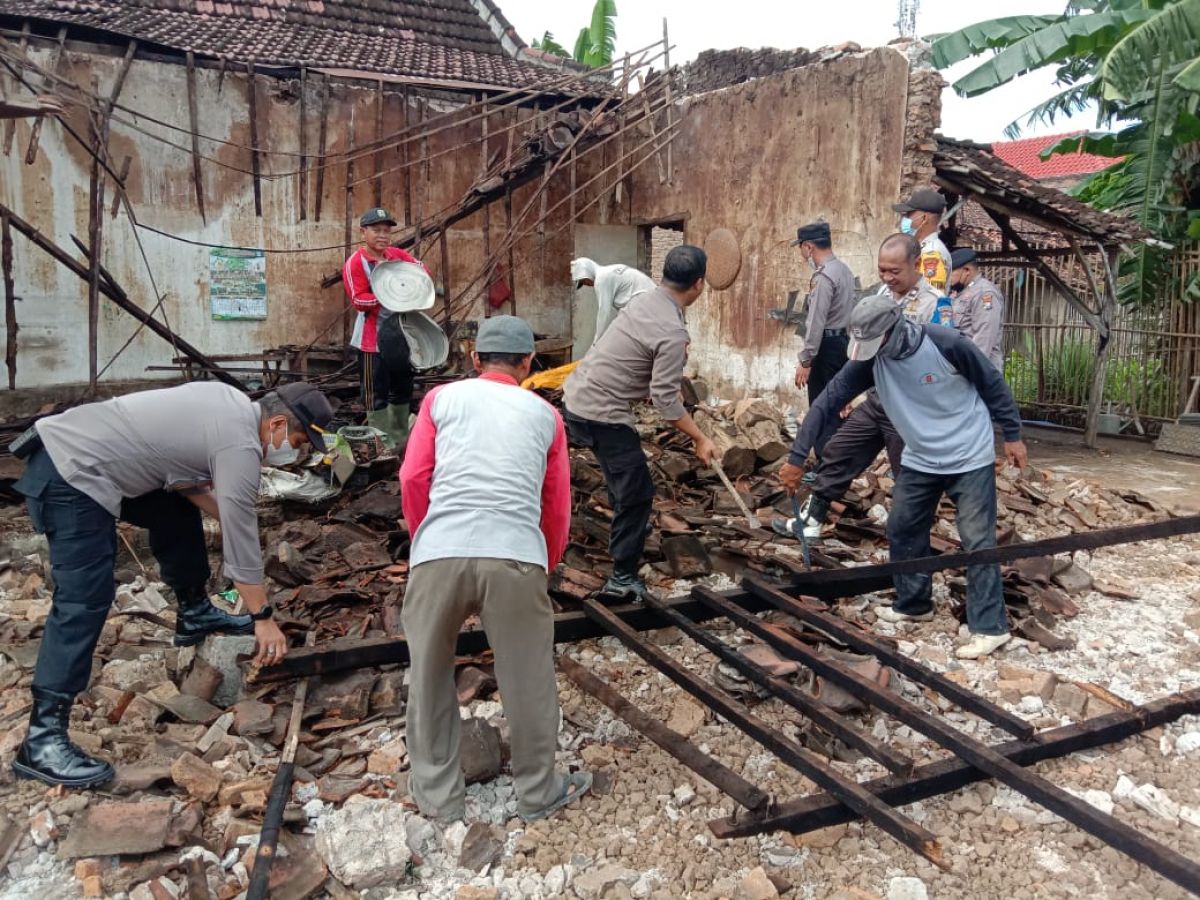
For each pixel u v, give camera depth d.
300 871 2.73
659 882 2.79
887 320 3.89
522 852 2.92
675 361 4.07
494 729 3.37
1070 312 11.59
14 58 7.60
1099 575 5.31
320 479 5.93
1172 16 8.74
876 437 5.19
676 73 10.33
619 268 8.04
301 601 4.55
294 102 9.61
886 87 7.48
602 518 5.59
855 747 3.24
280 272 9.77
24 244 8.62
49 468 2.99
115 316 9.09
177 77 9.08
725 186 9.49
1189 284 10.03
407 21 12.12
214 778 3.08
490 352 3.13
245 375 9.62
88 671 3.13
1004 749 3.26
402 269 7.01
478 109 10.42
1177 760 3.45
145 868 2.74
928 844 2.66
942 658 4.19
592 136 10.50
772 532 5.58
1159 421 10.43
